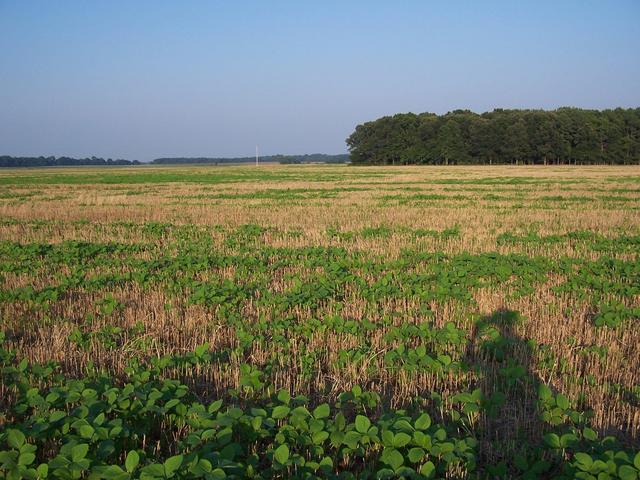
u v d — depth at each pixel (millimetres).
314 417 4402
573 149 94688
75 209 24031
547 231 16250
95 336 6973
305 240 14977
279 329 7098
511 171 64688
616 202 24844
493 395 4852
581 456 3748
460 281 9680
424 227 17281
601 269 10539
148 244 14695
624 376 5867
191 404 5062
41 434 4293
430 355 6289
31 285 9875
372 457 4324
